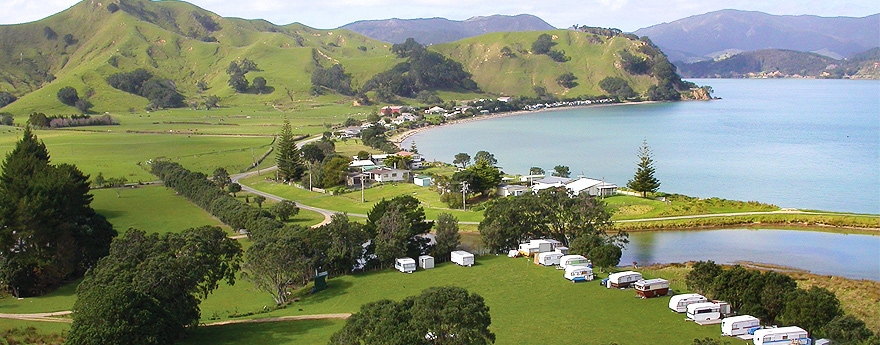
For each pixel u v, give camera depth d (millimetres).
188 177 164750
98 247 104750
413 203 108312
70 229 100312
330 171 177500
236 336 67625
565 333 67188
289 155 191250
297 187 178125
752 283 69500
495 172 158000
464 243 115625
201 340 66438
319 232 96688
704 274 76625
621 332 67250
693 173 190625
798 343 61250
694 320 69688
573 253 97875
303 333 68000
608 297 80312
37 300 86938
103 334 57031
